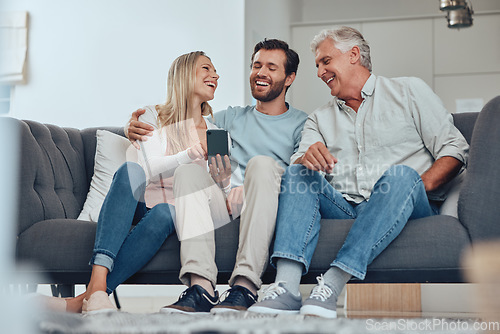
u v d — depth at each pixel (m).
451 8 5.14
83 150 2.60
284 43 2.60
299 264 1.79
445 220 1.88
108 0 4.38
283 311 1.68
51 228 2.09
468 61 5.80
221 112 2.62
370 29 5.99
